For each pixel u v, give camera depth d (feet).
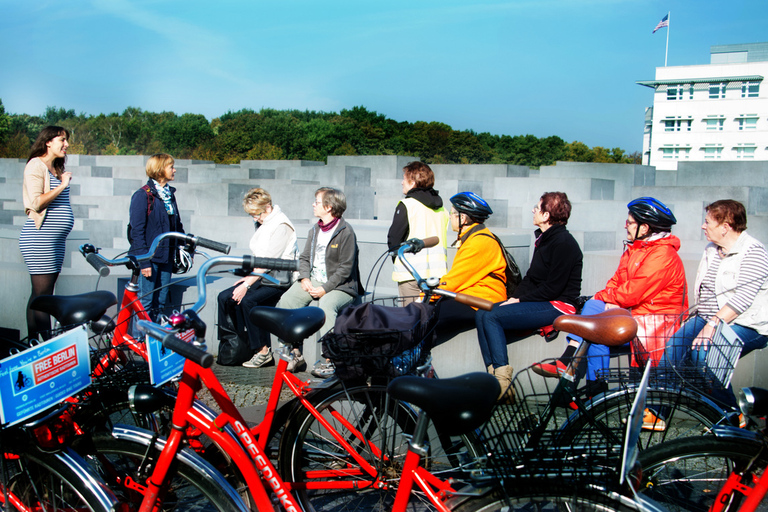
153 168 17.33
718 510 7.95
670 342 9.75
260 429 9.23
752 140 177.68
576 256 13.32
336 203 15.80
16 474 8.27
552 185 39.17
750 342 11.85
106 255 24.02
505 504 6.89
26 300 18.53
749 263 11.76
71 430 8.05
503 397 7.60
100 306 9.35
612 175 49.21
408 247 9.09
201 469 7.87
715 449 7.84
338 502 10.00
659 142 187.01
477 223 13.64
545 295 13.25
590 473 6.82
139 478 8.05
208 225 32.91
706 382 9.18
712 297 11.84
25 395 7.25
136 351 8.65
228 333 17.34
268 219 17.43
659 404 9.35
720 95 179.11
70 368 7.74
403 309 9.64
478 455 8.64
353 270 16.14
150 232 16.99
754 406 7.36
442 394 6.66
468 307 13.61
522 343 13.91
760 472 7.70
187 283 19.53
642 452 7.99
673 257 12.41
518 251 22.99
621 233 32.04
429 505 8.57
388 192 42.73
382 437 9.24
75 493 8.20
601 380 9.23
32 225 16.70
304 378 16.01
